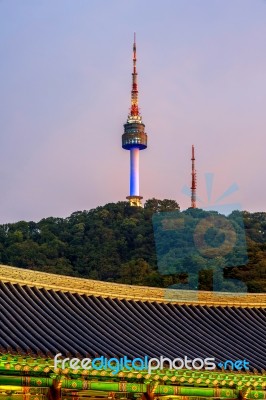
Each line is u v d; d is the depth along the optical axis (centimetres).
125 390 2852
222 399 3189
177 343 3256
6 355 2380
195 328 3522
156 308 3609
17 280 3155
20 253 10788
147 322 3416
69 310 3200
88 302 3369
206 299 3769
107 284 3494
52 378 2677
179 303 3703
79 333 2992
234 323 3691
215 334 3509
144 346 3077
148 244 10200
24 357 2436
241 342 3475
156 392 2962
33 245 10875
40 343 2684
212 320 3656
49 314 3077
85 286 3409
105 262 10169
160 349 3092
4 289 3075
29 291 3169
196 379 2858
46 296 3228
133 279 8631
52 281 3291
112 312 3388
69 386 2731
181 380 2823
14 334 2675
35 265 10619
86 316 3222
